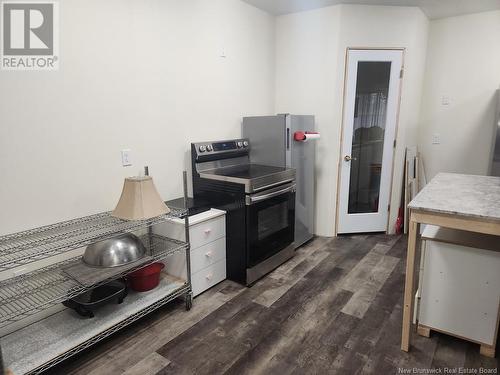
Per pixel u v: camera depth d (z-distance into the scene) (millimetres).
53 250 1703
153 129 2568
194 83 2863
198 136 2971
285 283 2723
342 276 2838
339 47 3455
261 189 2658
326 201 3783
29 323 1919
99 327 1887
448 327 1956
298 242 3430
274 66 3877
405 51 3533
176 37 2652
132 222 2211
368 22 3428
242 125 3451
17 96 1816
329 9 3434
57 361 1659
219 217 2623
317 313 2297
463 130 3957
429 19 3879
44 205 1976
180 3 2650
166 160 2705
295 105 3832
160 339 2027
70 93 2033
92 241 1913
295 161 3223
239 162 3311
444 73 3949
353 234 3887
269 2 3322
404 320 1884
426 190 2137
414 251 1831
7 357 1644
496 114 3695
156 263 2375
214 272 2646
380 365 1814
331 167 3703
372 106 3682
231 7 3150
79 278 1809
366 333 2082
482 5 3418
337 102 3570
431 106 4078
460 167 4047
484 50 3707
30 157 1890
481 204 1792
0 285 1830
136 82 2400
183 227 2336
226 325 2166
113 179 2328
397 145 3730
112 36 2213
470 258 1822
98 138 2209
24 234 1850
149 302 2137
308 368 1795
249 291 2596
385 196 3828
